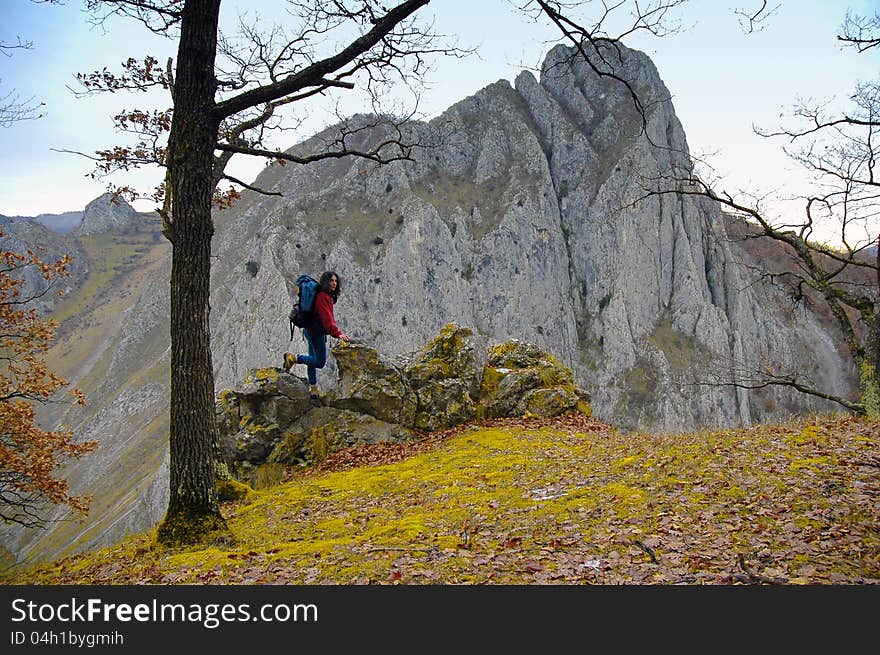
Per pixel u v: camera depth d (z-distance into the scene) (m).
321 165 143.88
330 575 5.81
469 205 119.75
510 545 6.37
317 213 115.31
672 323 108.25
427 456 12.44
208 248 7.91
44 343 17.08
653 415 96.75
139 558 7.48
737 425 11.98
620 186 114.94
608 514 7.07
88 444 17.52
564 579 5.31
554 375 16.64
